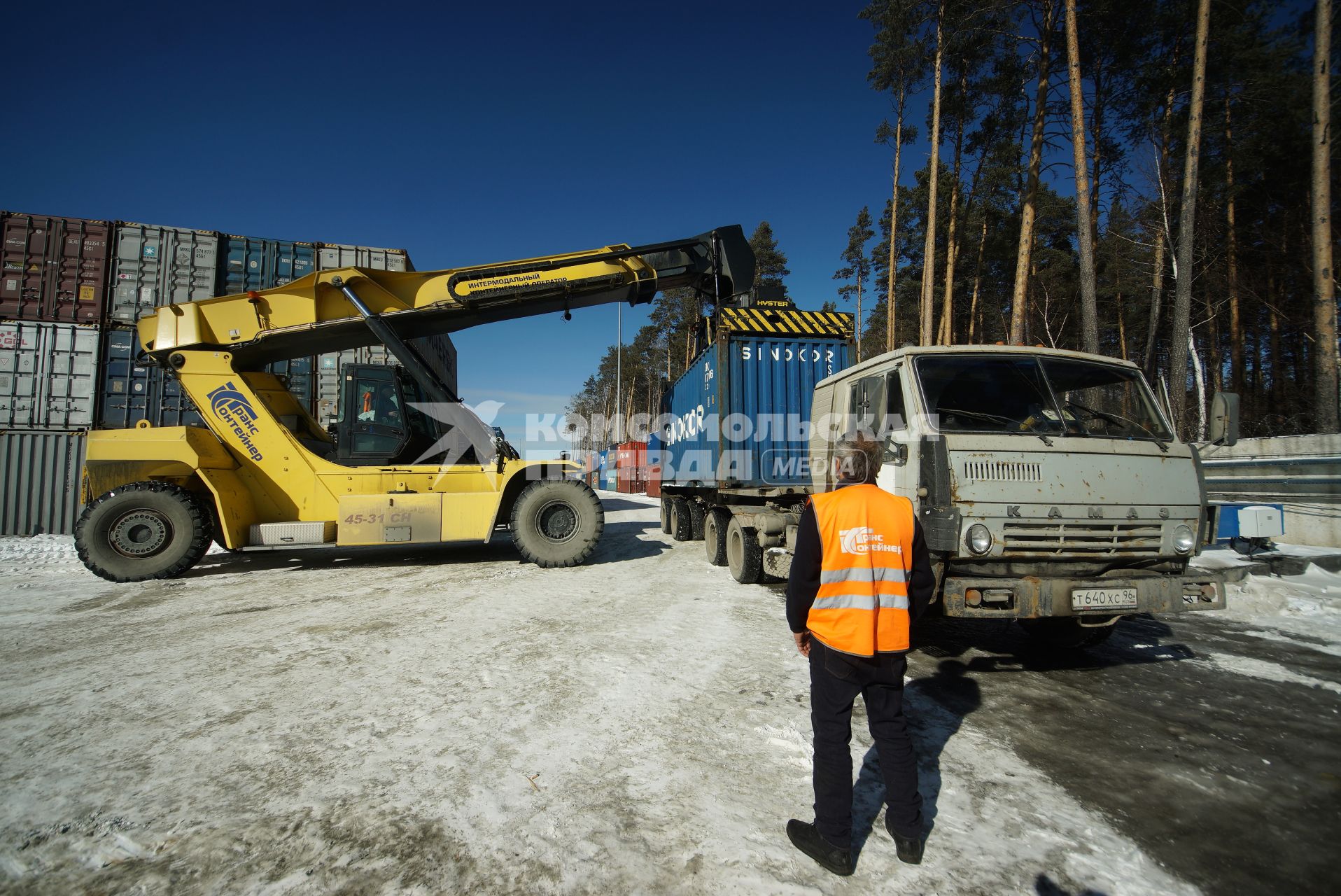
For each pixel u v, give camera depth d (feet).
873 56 65.46
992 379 14.20
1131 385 14.76
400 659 14.32
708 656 14.67
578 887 6.56
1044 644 16.38
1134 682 13.41
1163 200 63.00
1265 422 66.74
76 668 13.70
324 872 6.77
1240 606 20.39
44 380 36.70
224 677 13.15
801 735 10.37
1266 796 8.67
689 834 7.54
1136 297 80.28
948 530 12.09
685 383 33.73
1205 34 43.24
